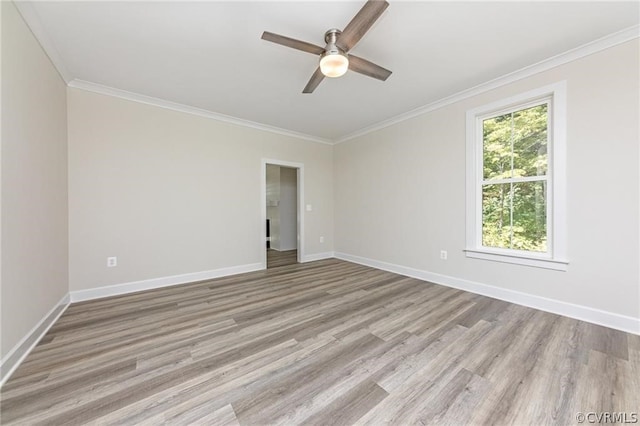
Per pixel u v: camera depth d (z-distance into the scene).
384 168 4.11
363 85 2.87
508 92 2.68
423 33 2.03
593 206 2.19
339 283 3.43
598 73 2.15
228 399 1.35
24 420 1.21
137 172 3.14
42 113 2.08
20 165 1.72
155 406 1.31
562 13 1.81
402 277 3.71
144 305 2.67
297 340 1.96
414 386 1.45
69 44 2.14
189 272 3.53
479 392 1.40
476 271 2.99
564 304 2.35
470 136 3.00
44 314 2.08
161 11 1.79
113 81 2.76
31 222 1.87
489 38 2.09
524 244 2.68
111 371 1.58
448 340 1.94
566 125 2.31
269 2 1.72
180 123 3.45
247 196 4.08
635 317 2.01
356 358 1.72
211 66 2.49
